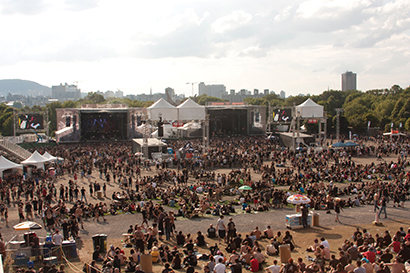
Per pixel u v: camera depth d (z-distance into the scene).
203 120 75.38
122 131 120.94
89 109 111.06
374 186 40.62
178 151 70.25
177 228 29.47
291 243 23.00
